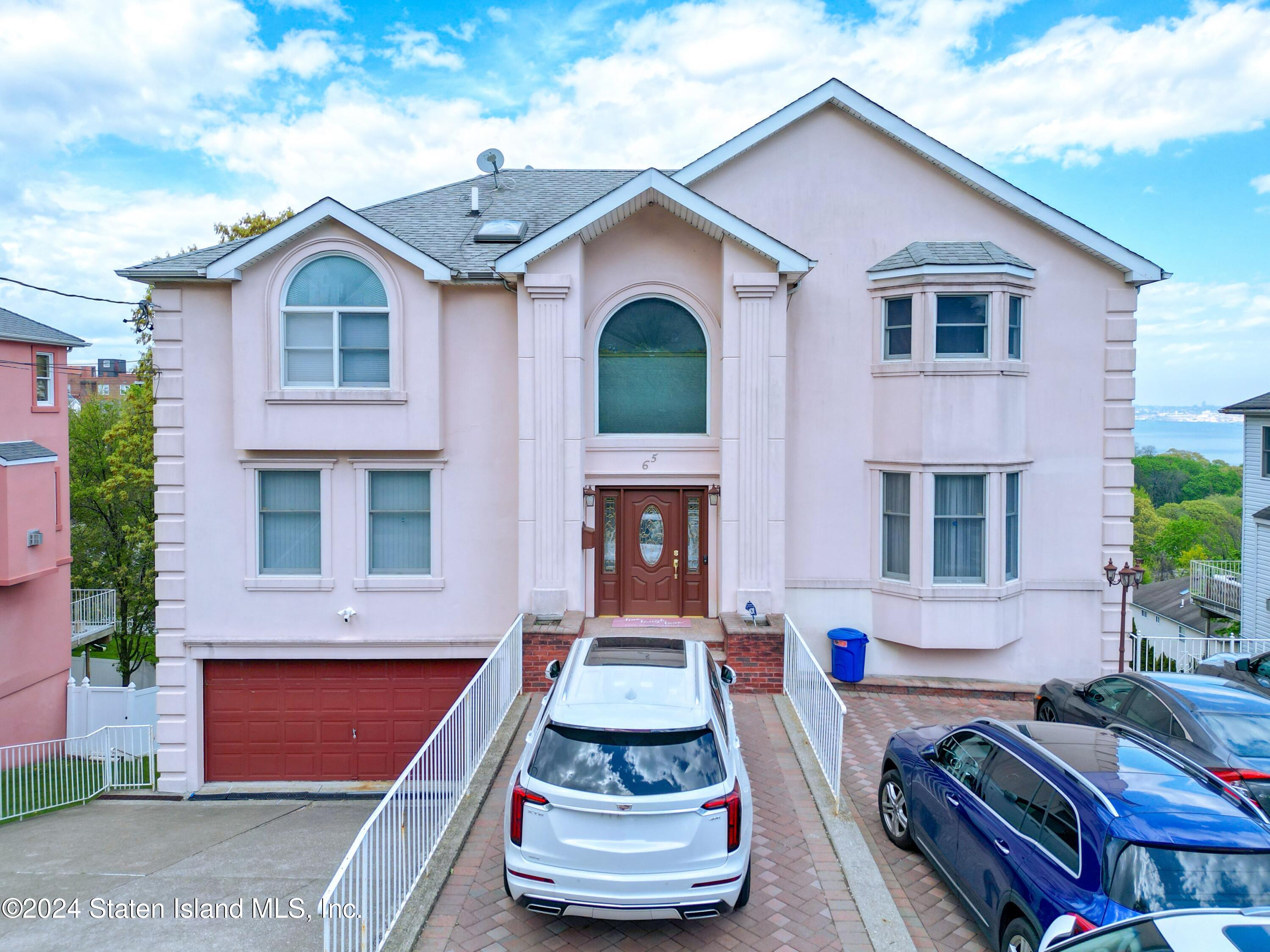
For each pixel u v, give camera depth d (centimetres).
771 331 1241
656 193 1219
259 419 1259
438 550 1310
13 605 1914
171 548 1298
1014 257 1326
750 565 1247
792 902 675
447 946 609
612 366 1345
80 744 1747
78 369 2548
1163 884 488
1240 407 2178
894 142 1336
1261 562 2134
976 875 622
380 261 1248
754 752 976
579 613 1250
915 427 1299
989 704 1277
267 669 1329
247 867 919
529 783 591
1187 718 827
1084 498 1355
